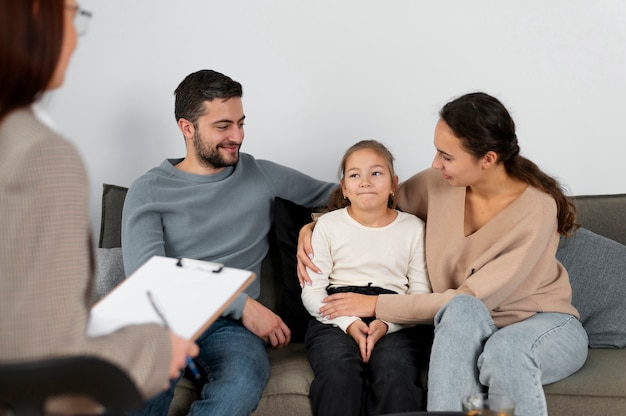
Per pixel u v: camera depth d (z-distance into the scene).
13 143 1.07
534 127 2.50
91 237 1.18
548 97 2.47
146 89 2.54
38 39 1.09
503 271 1.92
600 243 2.17
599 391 1.84
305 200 2.35
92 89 2.54
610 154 2.49
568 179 2.52
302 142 2.57
